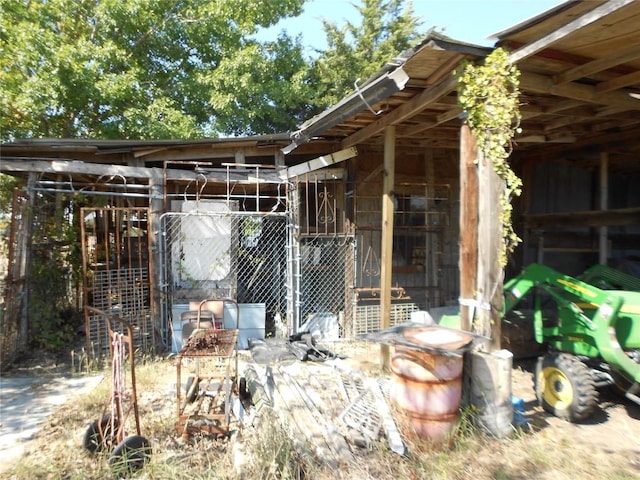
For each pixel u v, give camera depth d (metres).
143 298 6.50
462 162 4.23
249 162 8.19
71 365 5.88
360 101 4.73
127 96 11.46
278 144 7.30
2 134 10.98
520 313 6.34
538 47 3.46
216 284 6.79
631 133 6.47
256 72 13.36
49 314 6.61
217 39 13.92
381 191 7.66
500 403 3.70
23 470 3.26
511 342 6.00
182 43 14.12
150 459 3.31
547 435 3.89
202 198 8.14
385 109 5.21
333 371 5.05
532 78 4.17
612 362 4.00
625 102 4.62
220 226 6.84
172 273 6.68
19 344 6.05
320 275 7.41
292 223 6.98
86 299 6.10
